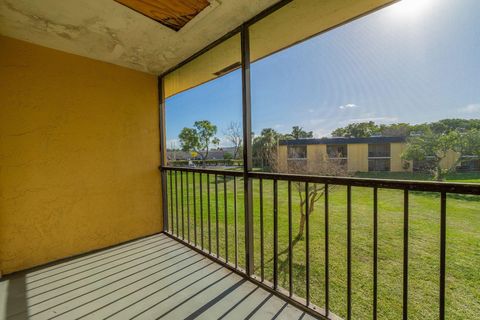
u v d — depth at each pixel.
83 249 2.56
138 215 3.01
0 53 2.10
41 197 2.32
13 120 2.17
